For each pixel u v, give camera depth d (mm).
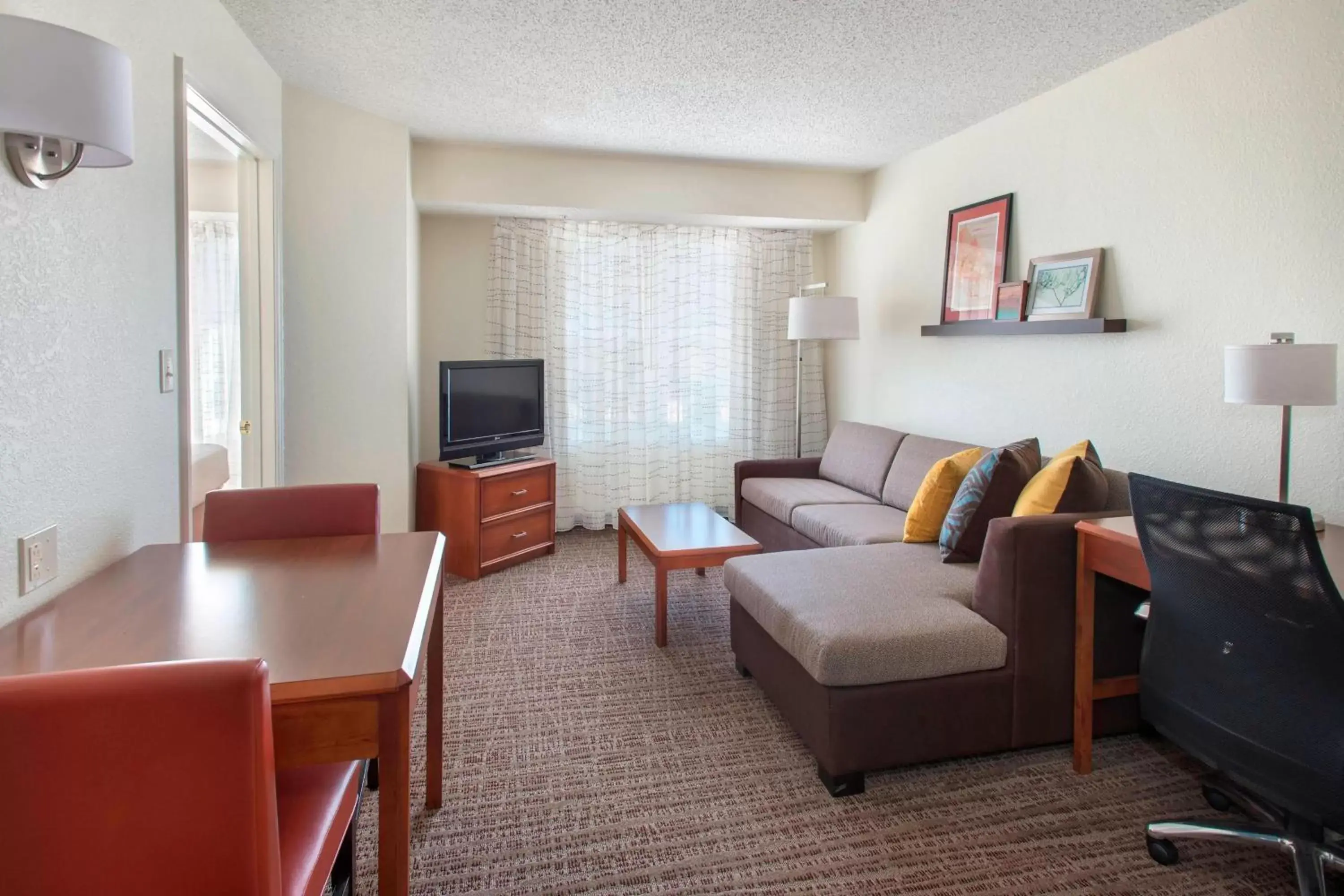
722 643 3172
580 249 5023
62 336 1490
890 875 1757
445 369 4109
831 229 5312
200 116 2516
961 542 2691
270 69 3035
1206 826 1761
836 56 3016
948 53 2986
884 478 4180
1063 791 2104
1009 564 2174
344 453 3650
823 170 4895
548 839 1884
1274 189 2461
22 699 764
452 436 4168
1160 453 2910
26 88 1183
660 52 2979
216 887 829
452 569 4156
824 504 4004
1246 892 1709
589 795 2078
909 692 2088
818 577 2561
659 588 3090
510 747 2326
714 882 1733
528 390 4609
